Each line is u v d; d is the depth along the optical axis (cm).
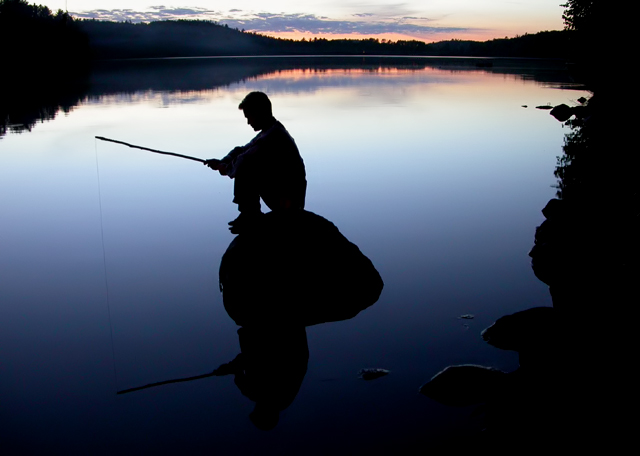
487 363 280
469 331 314
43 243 466
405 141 933
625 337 271
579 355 261
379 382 266
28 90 1958
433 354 290
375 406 248
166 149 850
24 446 227
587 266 375
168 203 584
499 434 219
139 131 1020
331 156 812
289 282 360
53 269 412
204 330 322
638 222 445
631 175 627
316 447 224
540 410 227
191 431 236
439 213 539
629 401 221
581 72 1264
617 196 535
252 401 255
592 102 1223
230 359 292
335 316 337
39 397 260
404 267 409
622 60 1064
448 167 740
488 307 344
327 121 1152
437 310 341
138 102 1562
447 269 405
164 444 228
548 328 298
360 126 1090
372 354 292
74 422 242
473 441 220
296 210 393
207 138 937
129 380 273
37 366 287
